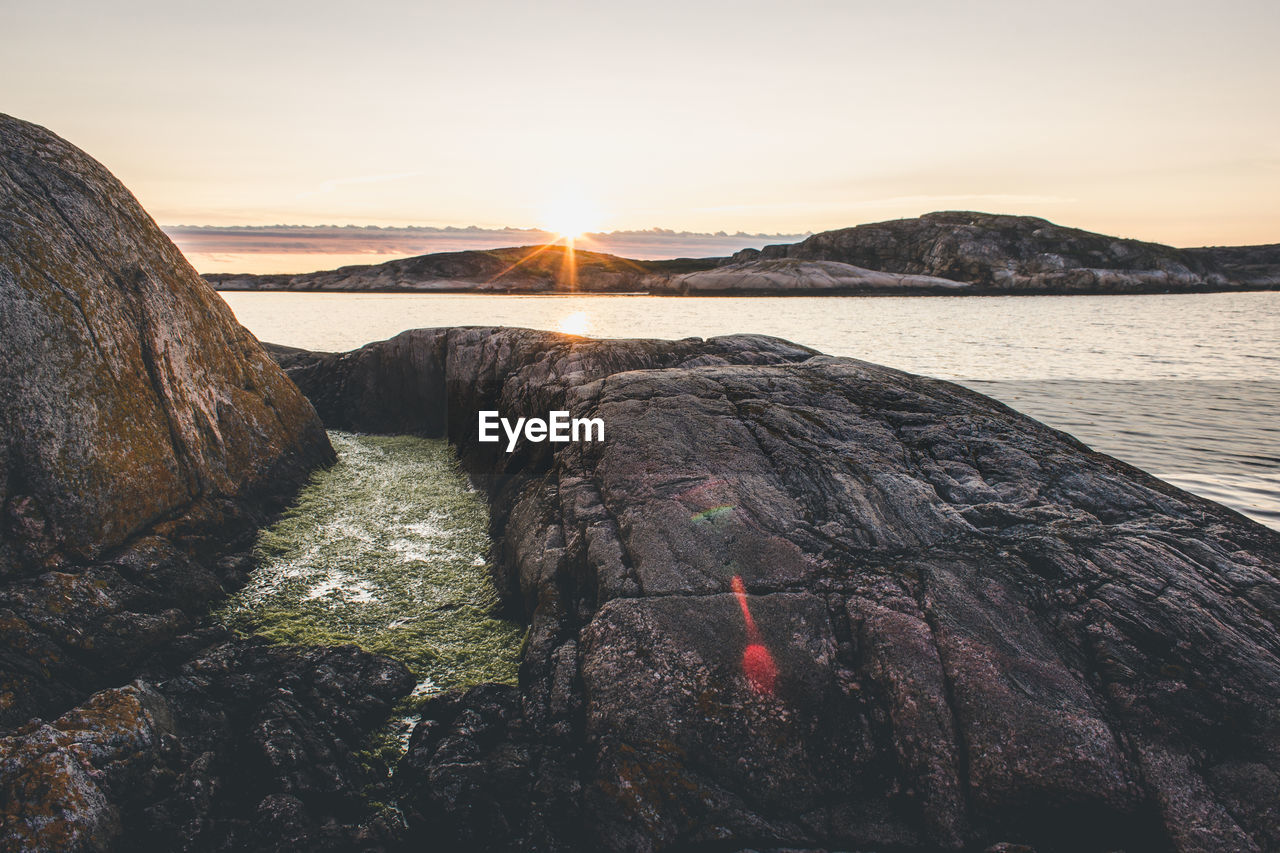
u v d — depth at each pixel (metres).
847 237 130.75
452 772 6.47
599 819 6.04
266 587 9.89
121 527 8.78
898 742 6.39
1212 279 113.19
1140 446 17.41
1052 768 6.04
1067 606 7.40
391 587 10.13
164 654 7.86
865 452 10.07
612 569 8.31
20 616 7.17
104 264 10.40
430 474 15.18
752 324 59.47
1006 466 9.91
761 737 6.50
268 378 14.16
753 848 5.82
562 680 7.37
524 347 16.52
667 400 11.38
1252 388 26.05
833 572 7.90
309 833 5.90
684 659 7.07
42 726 6.04
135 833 5.70
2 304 8.45
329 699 7.39
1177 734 6.20
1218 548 8.30
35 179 10.13
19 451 8.10
